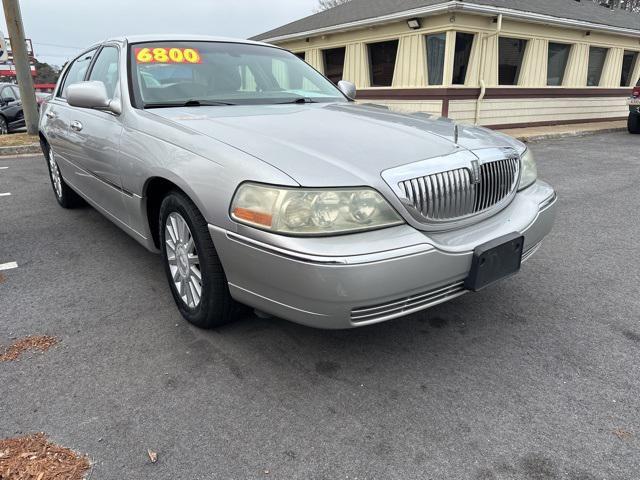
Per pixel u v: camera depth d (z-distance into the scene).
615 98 15.66
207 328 2.73
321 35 13.55
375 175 2.08
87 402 2.15
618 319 2.91
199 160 2.31
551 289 3.32
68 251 3.97
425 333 2.75
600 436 1.97
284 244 1.96
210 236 2.35
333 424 2.04
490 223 2.47
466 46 11.11
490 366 2.44
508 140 2.91
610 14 16.30
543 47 12.64
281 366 2.43
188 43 3.54
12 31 10.29
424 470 1.80
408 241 2.06
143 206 2.91
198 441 1.94
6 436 1.94
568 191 6.22
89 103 3.09
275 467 1.82
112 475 1.77
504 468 1.81
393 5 12.13
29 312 2.96
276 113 2.88
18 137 10.61
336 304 1.97
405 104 11.83
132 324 2.82
